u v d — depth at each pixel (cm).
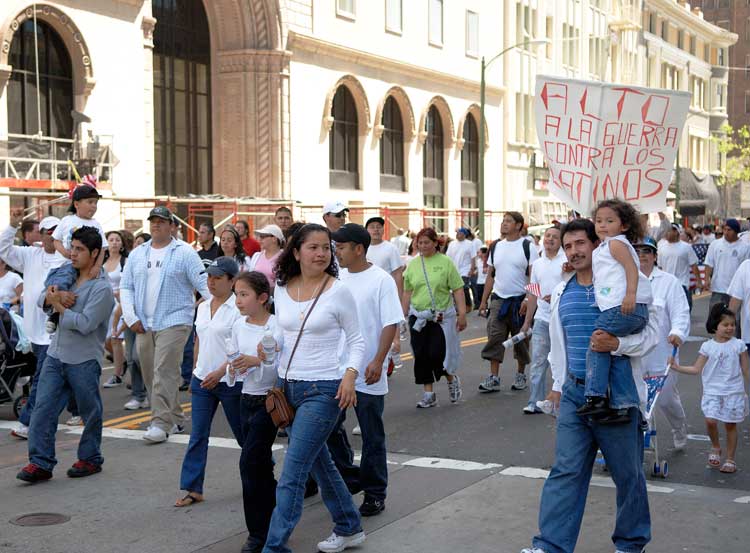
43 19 2191
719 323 796
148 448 886
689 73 6994
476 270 2223
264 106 2902
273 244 1104
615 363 542
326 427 561
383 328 672
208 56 2920
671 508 687
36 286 944
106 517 677
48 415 769
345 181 3353
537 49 4722
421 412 1062
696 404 1096
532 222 4681
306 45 3036
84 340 775
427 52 3772
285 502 552
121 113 2386
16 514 685
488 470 799
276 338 583
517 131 4578
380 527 647
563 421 556
